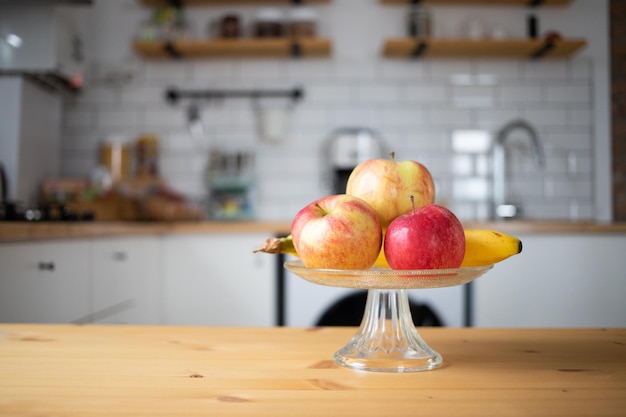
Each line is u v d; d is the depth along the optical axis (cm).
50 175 293
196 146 348
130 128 349
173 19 329
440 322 250
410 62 349
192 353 57
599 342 63
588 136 347
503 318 250
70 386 45
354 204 56
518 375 49
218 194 342
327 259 55
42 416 38
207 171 343
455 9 345
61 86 293
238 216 327
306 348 59
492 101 347
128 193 331
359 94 348
